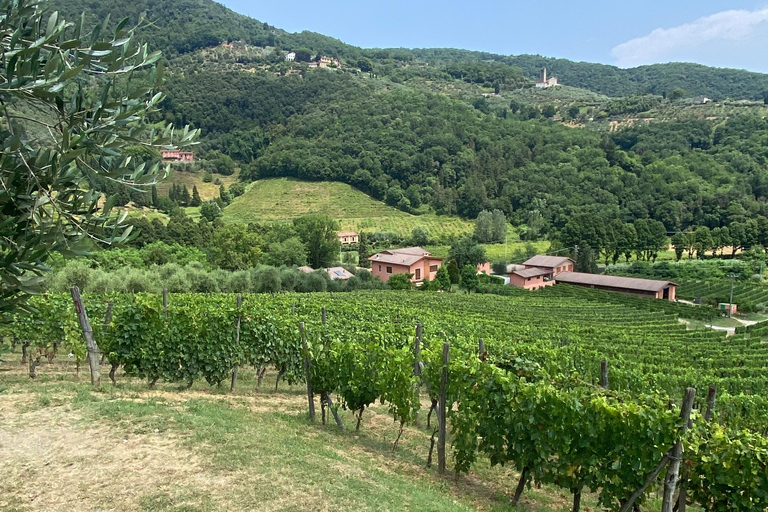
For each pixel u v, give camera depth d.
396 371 10.28
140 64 3.97
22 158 3.31
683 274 79.50
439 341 13.59
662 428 7.06
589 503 9.26
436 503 7.31
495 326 31.92
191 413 9.27
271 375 18.19
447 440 11.71
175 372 13.00
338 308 29.48
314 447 8.94
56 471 6.45
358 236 97.69
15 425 7.88
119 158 4.17
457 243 83.50
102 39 3.74
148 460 6.89
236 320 13.88
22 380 11.74
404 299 48.97
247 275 48.53
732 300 62.69
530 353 18.38
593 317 47.72
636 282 69.38
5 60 3.53
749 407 14.55
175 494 6.04
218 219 81.56
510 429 8.48
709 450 7.27
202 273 43.69
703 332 41.94
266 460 7.35
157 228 62.25
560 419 7.99
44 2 3.76
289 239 68.75
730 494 7.17
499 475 10.03
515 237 102.06
